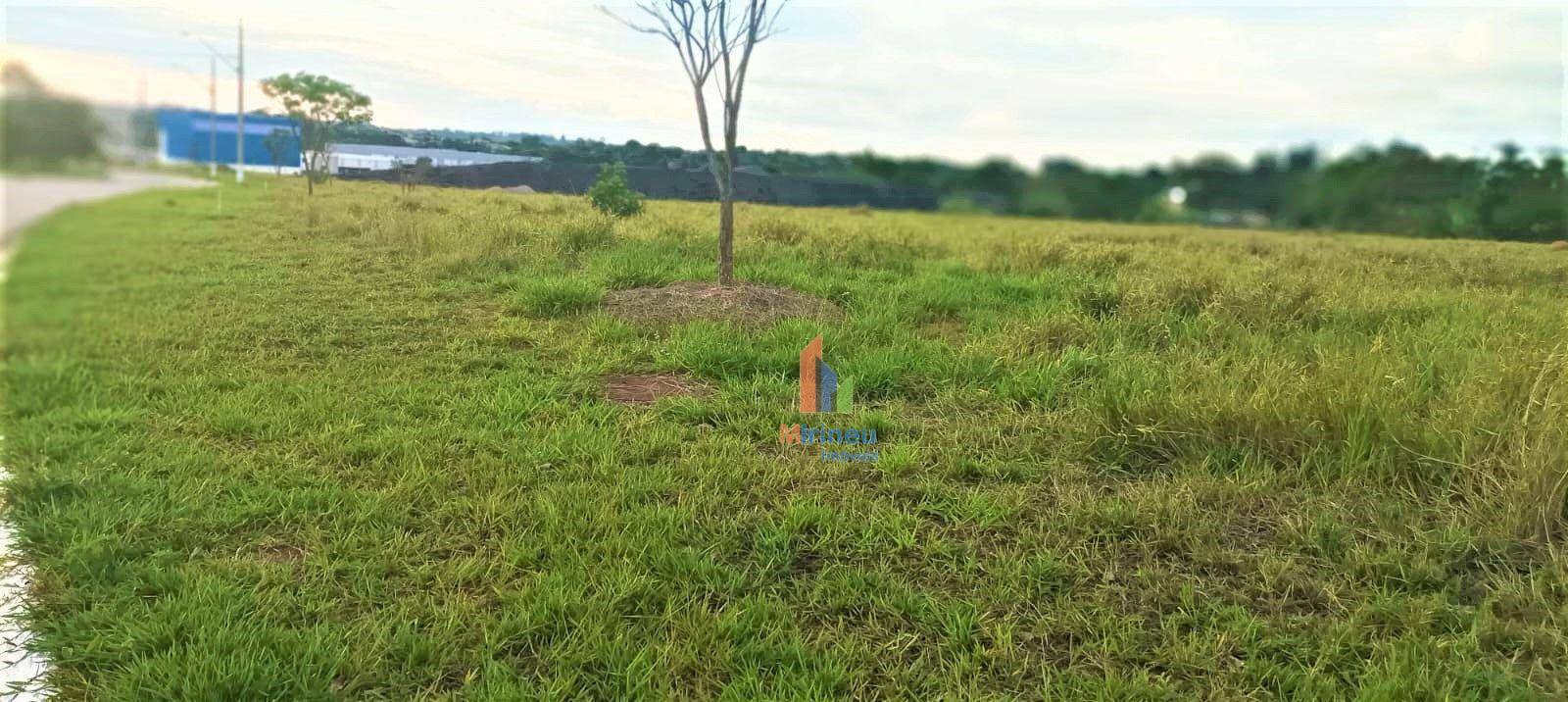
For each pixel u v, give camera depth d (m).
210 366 5.11
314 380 4.86
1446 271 9.23
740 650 2.40
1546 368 3.77
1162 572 2.85
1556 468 3.06
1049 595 2.76
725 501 3.42
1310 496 3.42
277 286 7.59
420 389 4.80
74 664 2.33
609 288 7.71
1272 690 2.32
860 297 7.46
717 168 7.19
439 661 2.35
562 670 2.31
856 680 2.31
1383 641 2.47
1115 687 2.26
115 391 4.57
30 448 3.72
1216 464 3.73
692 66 7.06
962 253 11.21
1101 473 3.77
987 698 2.23
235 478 3.47
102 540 2.89
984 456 3.96
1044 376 4.94
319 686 2.22
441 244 9.70
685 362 5.38
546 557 2.94
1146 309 6.39
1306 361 5.07
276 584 2.70
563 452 3.86
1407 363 4.82
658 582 2.76
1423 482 3.47
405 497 3.34
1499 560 2.91
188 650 2.32
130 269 7.65
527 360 5.45
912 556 3.00
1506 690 2.25
